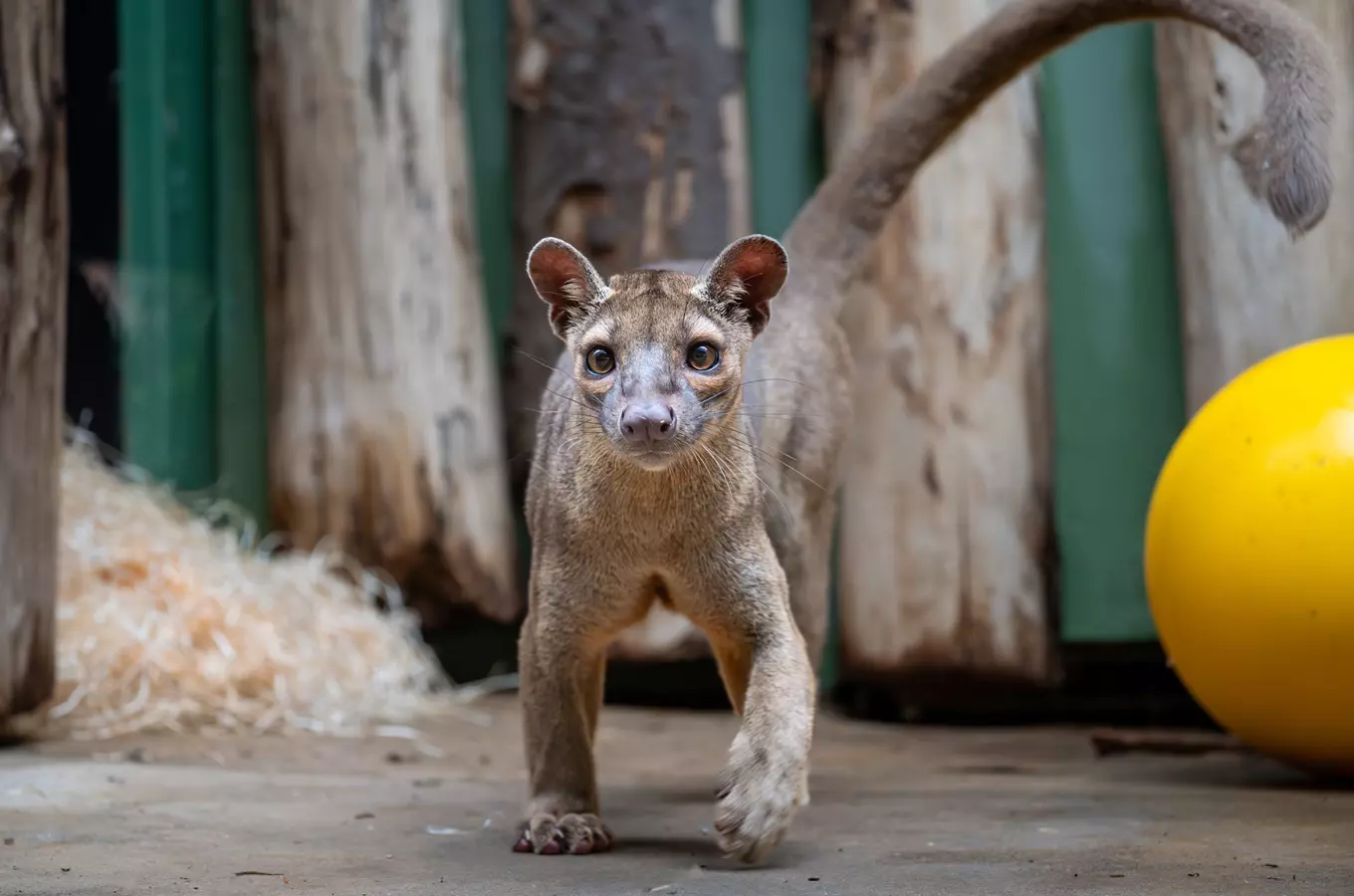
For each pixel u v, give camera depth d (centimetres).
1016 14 575
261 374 911
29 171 613
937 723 809
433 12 851
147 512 819
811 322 541
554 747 438
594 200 845
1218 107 739
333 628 783
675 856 410
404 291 837
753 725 398
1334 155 707
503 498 854
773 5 873
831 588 843
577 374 428
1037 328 786
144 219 910
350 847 420
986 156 780
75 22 888
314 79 847
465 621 859
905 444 783
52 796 499
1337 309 713
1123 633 801
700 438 410
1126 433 812
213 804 491
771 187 873
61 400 646
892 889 355
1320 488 507
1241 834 430
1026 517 775
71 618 705
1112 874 369
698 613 436
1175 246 785
